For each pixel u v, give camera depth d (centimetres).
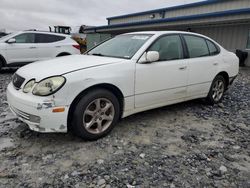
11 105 342
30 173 268
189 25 1489
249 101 584
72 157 301
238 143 356
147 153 316
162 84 407
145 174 271
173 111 488
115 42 456
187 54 453
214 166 292
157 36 418
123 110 372
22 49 967
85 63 350
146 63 384
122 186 250
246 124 433
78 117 321
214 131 397
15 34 973
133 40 429
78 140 345
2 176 261
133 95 374
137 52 386
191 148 335
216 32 1472
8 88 361
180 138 365
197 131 393
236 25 1353
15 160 292
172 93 430
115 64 354
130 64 367
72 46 1081
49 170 274
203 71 480
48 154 307
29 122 312
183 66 436
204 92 500
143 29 1852
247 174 279
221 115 476
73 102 321
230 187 256
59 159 296
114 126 371
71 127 334
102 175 266
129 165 287
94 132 341
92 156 305
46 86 304
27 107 307
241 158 314
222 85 545
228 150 334
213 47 523
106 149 323
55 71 319
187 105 532
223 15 1200
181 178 267
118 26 1994
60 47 1046
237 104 557
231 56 561
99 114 343
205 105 536
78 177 263
